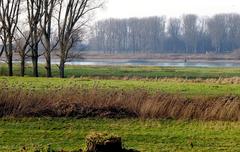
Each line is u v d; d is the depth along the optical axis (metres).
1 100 39.28
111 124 37.03
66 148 29.33
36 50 83.81
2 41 83.12
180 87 57.25
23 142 30.78
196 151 29.17
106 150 22.66
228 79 75.75
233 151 29.25
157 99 40.94
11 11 81.75
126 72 113.38
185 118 39.12
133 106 40.25
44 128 35.53
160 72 115.50
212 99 42.75
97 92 43.81
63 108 39.28
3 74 92.69
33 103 39.62
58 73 105.44
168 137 32.94
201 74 110.31
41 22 82.25
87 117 38.59
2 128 35.09
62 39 84.06
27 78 68.62
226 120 39.00
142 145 30.70
